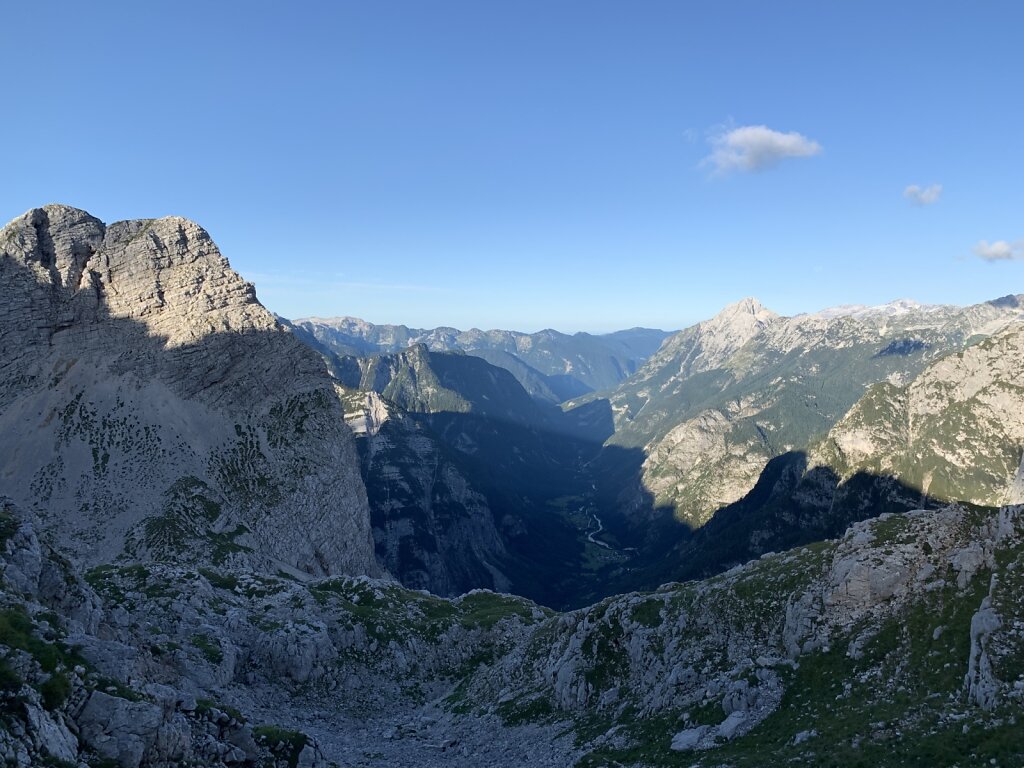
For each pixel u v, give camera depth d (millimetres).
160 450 168250
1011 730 41344
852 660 57750
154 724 40375
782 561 76875
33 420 167625
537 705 80438
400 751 76000
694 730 58875
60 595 60750
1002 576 52938
